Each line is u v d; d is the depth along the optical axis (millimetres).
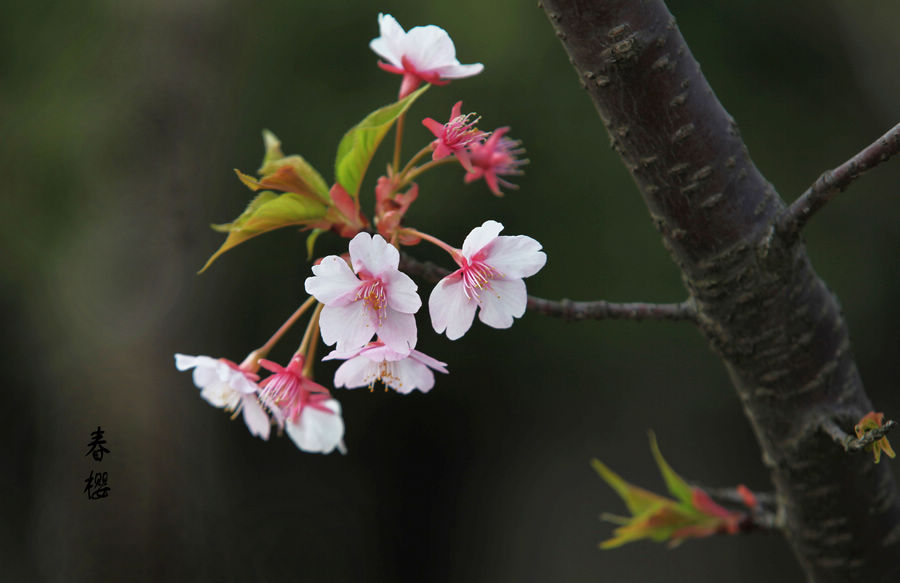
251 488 10805
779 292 1678
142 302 8875
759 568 10484
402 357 1703
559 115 10320
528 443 12102
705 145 1612
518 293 1762
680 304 1864
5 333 9164
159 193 9117
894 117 10711
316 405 1900
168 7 9453
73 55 9414
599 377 11500
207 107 9516
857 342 10758
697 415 11375
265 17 10000
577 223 10461
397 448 12422
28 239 9023
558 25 1603
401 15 10102
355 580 11375
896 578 1875
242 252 10125
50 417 8898
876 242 10875
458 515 12383
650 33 1553
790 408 1774
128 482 8344
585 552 11055
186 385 8922
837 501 1831
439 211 10008
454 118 1861
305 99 10086
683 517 2242
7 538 9203
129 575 8133
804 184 10977
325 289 1706
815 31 10961
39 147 9102
